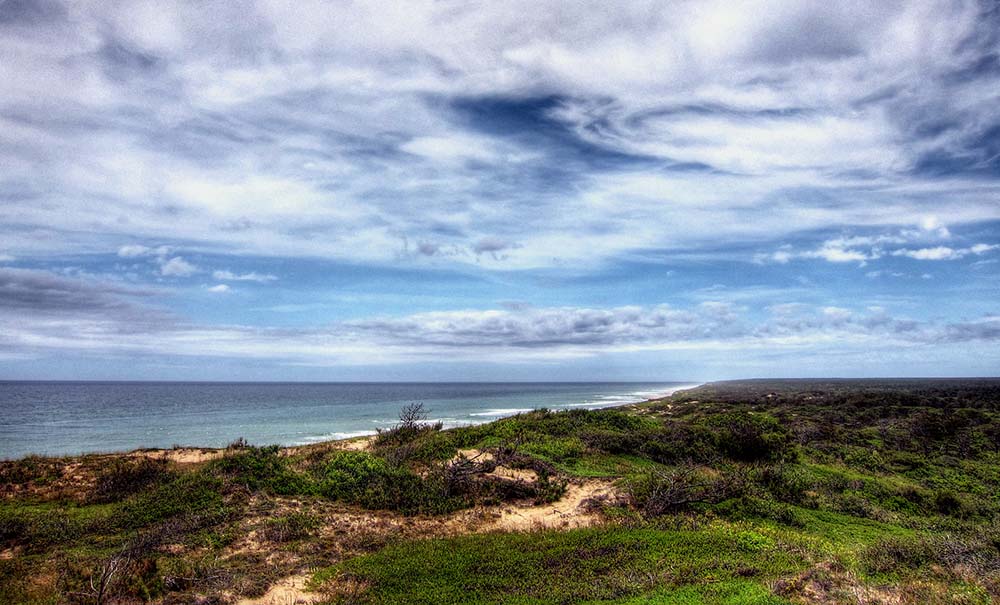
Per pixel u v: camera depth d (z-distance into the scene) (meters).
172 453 31.20
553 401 130.25
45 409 91.44
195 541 18.17
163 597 14.34
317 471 26.12
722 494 24.34
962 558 16.52
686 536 19.34
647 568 16.33
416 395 171.00
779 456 34.38
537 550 17.97
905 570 15.92
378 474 25.23
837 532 21.67
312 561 16.75
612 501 23.64
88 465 27.80
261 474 24.42
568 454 30.44
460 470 25.73
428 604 14.05
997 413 61.72
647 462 31.12
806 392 116.50
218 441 50.97
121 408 95.56
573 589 14.83
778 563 16.69
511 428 34.94
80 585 14.66
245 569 16.06
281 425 66.44
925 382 196.38
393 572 15.98
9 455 40.97
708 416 53.53
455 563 16.73
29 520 19.88
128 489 24.64
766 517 22.88
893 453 38.84
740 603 13.39
